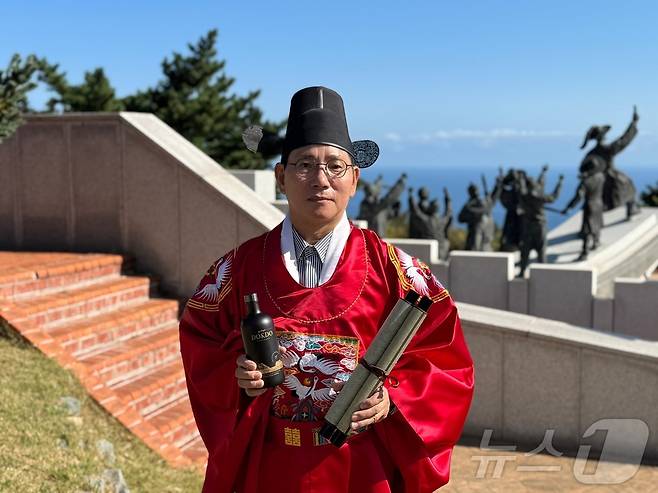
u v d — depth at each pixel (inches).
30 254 355.3
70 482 188.1
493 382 306.5
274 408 108.2
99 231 365.1
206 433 117.3
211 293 117.3
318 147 106.8
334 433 100.5
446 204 674.2
